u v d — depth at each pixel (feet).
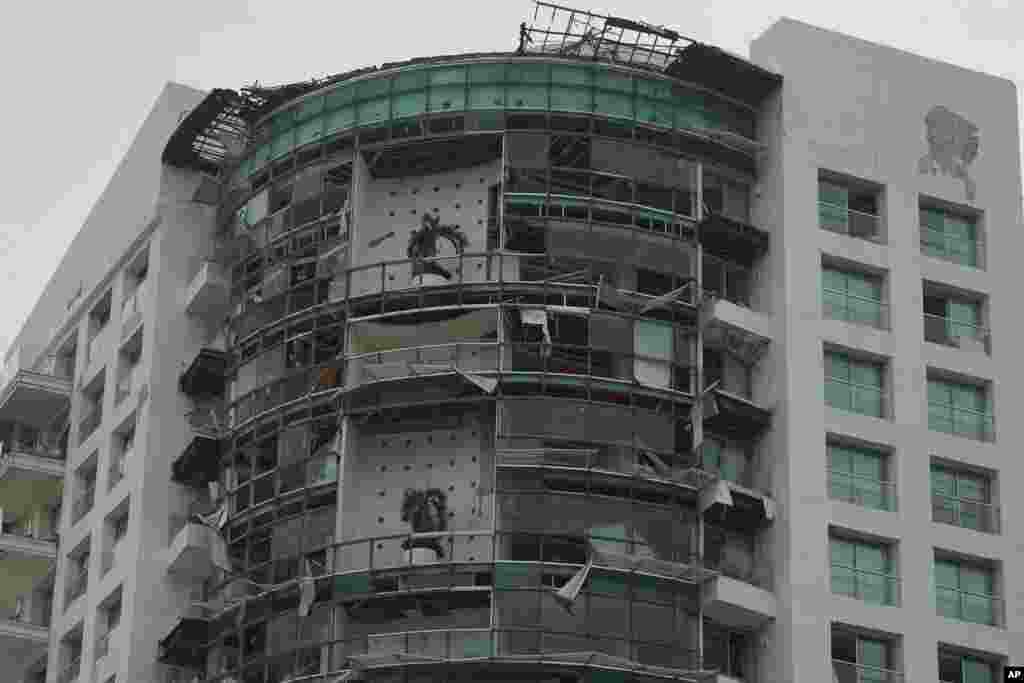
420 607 248.11
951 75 288.30
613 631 245.45
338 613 249.14
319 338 264.72
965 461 270.05
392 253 267.80
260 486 262.47
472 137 268.41
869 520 262.06
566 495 250.37
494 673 243.40
